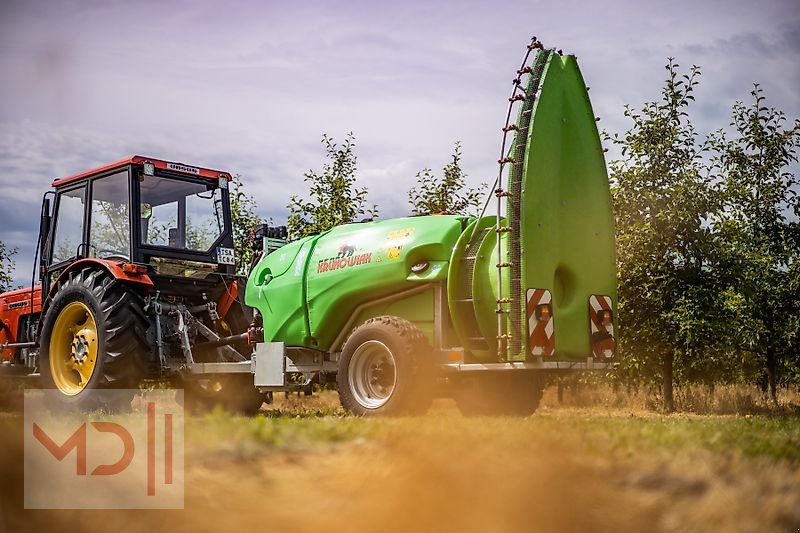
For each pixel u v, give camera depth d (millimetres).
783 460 3172
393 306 8086
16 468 2930
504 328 7266
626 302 11602
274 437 3354
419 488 2828
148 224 9398
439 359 7555
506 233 7391
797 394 17109
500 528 2750
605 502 2850
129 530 2732
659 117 11844
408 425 4359
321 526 2686
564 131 7820
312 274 8492
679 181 11688
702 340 11359
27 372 10094
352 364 7637
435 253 7746
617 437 3586
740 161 13336
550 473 2934
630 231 11695
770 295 13047
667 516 2822
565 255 7656
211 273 9797
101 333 8789
